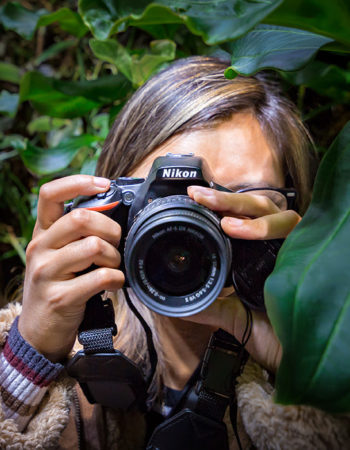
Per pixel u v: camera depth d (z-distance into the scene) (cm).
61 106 109
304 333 32
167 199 58
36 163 102
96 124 113
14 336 64
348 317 32
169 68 79
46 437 61
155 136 72
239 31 33
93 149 113
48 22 106
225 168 69
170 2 38
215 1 37
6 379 63
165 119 71
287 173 76
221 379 64
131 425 73
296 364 32
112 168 81
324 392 31
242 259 60
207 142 70
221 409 64
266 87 79
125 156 77
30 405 63
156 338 75
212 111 70
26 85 102
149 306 56
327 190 39
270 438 57
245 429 65
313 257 35
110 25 39
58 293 60
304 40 43
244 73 44
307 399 31
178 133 71
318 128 108
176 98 72
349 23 36
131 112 77
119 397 67
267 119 72
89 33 136
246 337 63
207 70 76
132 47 130
